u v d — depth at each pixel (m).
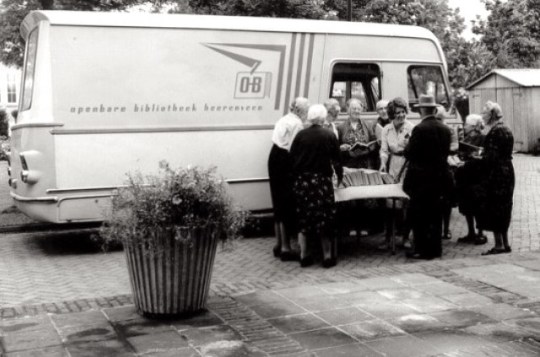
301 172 7.78
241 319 5.73
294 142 7.83
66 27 8.84
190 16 9.60
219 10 15.66
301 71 10.27
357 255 8.72
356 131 9.69
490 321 5.61
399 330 5.41
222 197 5.73
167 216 5.45
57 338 5.31
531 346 5.03
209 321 5.68
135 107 9.20
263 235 10.33
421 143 8.07
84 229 11.23
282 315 5.84
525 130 24.48
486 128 9.33
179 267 5.60
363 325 5.54
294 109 8.39
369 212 8.51
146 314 5.79
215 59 9.66
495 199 8.38
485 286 6.70
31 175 8.83
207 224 5.59
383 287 6.71
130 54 9.16
